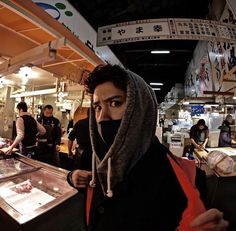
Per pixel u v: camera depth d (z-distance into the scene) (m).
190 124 8.43
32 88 5.22
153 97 0.58
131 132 0.52
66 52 2.46
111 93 0.58
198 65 6.35
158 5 4.81
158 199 0.50
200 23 2.66
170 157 0.57
